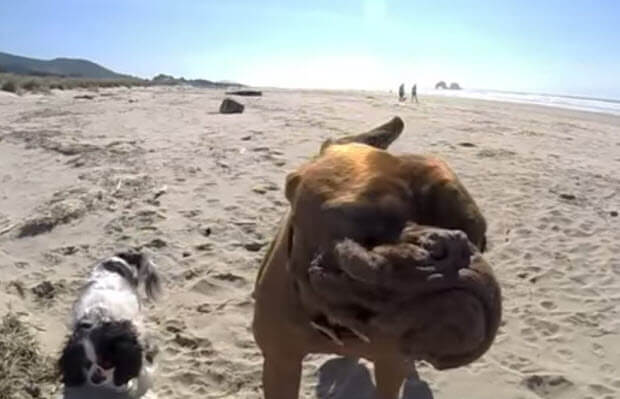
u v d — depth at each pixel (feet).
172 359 3.82
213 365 3.76
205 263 5.22
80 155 9.60
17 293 4.74
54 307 4.53
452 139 12.42
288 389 2.35
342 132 12.61
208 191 7.27
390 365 2.72
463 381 3.65
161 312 4.40
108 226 6.11
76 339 3.41
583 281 5.19
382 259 1.50
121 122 14.39
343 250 1.55
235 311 4.43
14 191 7.82
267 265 2.16
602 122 30.89
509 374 3.76
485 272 1.53
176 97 26.94
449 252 1.50
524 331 4.32
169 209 6.56
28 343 3.82
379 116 18.42
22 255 5.59
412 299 1.49
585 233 6.38
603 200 7.83
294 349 2.20
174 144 10.53
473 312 1.47
